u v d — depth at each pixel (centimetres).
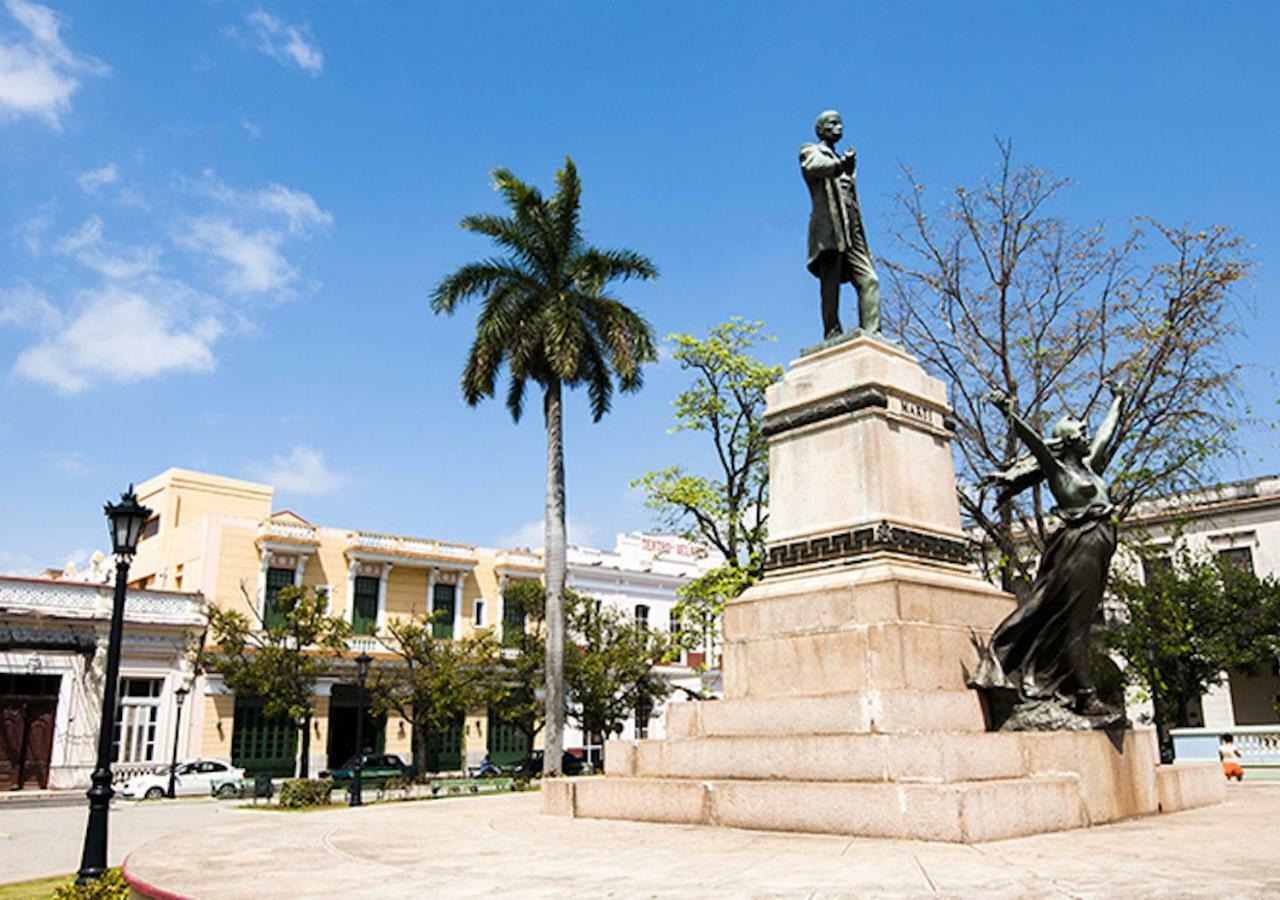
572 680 3628
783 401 1121
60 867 1420
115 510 1088
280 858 757
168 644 3647
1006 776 826
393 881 625
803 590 1002
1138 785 930
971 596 1012
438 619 4369
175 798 3150
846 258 1167
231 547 3916
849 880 576
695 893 550
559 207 2916
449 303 2817
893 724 854
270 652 3375
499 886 595
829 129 1198
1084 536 938
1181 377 2169
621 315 2814
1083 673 935
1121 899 498
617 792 960
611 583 4953
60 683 3422
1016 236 2331
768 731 945
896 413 1055
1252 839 718
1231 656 3041
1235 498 3659
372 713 3738
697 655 4956
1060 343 2270
